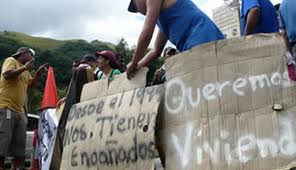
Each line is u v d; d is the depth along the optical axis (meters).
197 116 3.22
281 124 2.93
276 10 4.46
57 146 5.45
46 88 6.30
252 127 3.01
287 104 2.95
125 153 3.51
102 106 3.88
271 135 2.94
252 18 4.09
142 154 3.40
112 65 5.13
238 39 3.18
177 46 3.79
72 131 4.08
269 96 3.01
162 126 3.42
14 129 6.30
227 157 3.03
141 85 3.62
